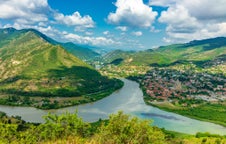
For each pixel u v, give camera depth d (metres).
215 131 181.38
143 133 39.09
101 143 37.41
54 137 45.75
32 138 49.12
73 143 38.56
